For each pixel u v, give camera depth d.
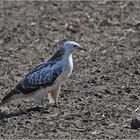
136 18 25.53
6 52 21.16
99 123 15.24
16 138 14.38
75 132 14.70
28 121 15.34
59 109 16.16
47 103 16.56
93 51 21.41
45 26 24.19
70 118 15.55
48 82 15.88
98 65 19.91
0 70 19.33
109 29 24.03
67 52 15.97
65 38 22.83
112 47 21.88
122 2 27.97
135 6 27.36
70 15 25.83
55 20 25.08
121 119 15.48
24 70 19.45
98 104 16.45
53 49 21.62
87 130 14.80
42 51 21.38
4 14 26.06
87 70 19.38
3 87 17.91
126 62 20.11
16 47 21.75
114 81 18.23
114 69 19.42
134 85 17.88
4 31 23.52
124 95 17.09
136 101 16.70
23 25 24.38
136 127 14.92
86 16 25.66
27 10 26.72
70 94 17.20
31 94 16.02
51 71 15.88
